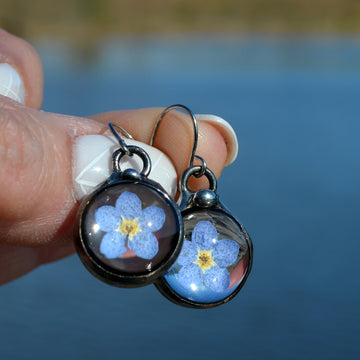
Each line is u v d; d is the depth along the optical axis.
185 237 0.13
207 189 0.14
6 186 0.13
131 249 0.13
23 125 0.13
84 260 0.13
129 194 0.13
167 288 0.13
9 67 0.16
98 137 0.14
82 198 0.13
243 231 0.14
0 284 0.17
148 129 0.15
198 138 0.15
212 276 0.13
